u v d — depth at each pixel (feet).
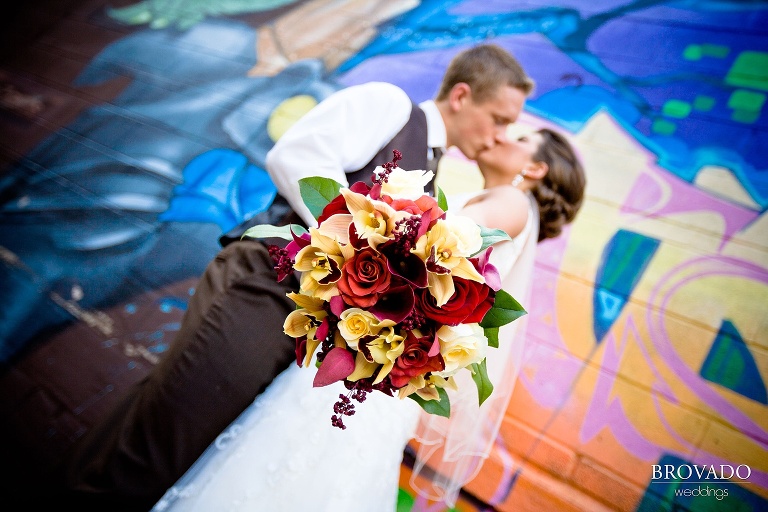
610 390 5.98
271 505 4.00
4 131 10.55
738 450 5.49
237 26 11.24
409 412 4.63
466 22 9.76
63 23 12.65
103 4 12.76
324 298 3.19
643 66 8.39
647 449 5.61
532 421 5.90
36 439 6.61
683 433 5.65
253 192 8.53
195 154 9.24
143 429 4.49
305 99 9.57
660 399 5.86
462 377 5.12
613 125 7.82
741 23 8.51
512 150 6.53
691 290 6.42
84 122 10.27
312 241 3.17
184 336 4.65
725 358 5.98
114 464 4.49
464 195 6.46
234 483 4.11
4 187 9.53
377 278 3.07
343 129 4.94
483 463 5.67
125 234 8.43
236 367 4.46
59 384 7.06
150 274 7.93
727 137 7.48
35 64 11.89
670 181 7.22
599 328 6.36
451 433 5.35
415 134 5.40
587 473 5.55
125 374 7.00
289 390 4.46
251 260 4.78
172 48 11.20
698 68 8.21
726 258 6.56
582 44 8.87
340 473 4.10
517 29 9.38
